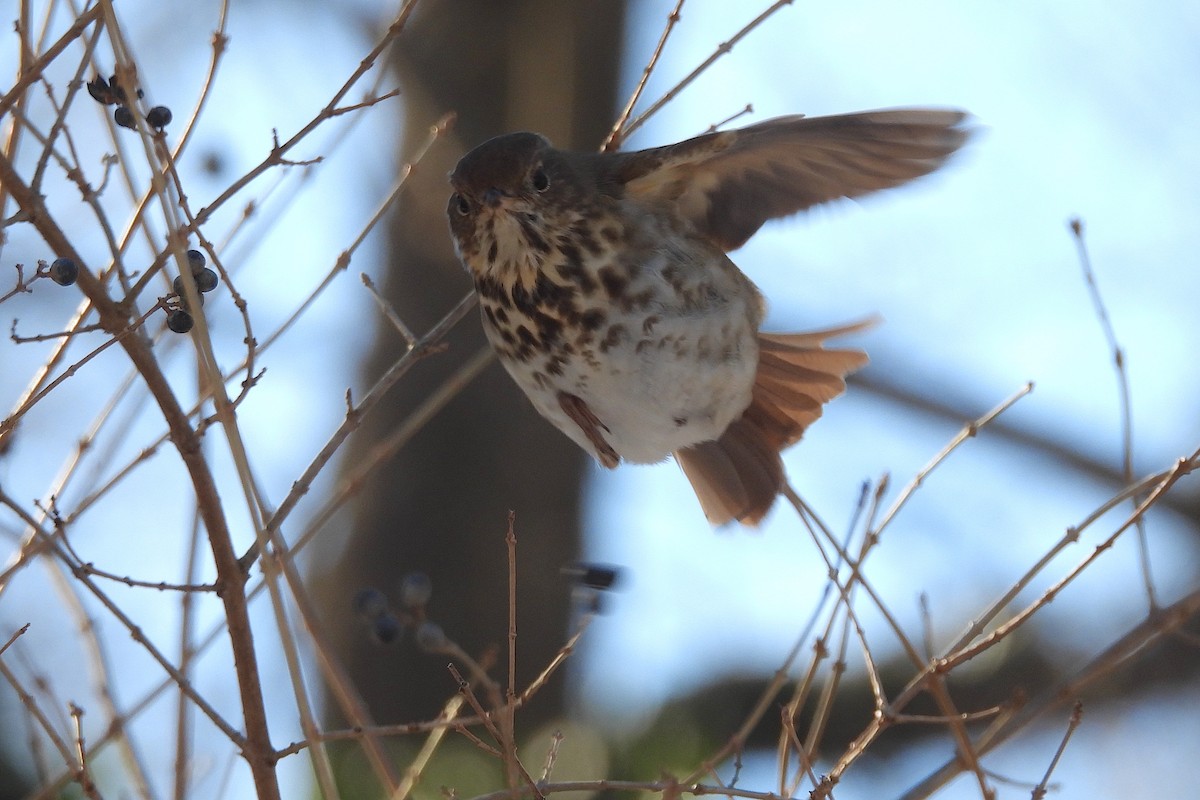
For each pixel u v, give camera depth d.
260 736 7.83
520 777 9.63
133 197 8.22
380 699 15.99
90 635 9.53
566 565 16.78
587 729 15.23
